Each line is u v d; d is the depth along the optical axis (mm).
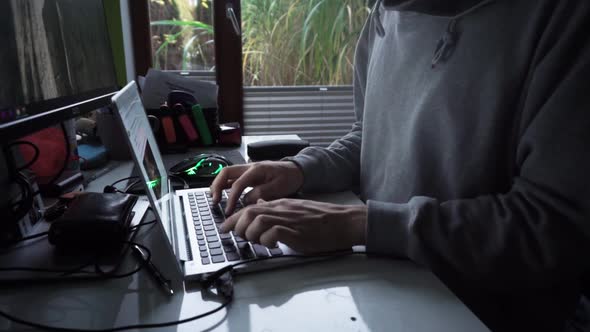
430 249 499
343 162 872
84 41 757
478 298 604
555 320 609
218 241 560
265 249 537
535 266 468
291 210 569
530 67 550
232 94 1903
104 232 536
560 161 466
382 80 826
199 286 473
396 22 812
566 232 455
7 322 406
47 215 636
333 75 2031
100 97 770
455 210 517
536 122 496
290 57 1958
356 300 446
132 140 462
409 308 434
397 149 755
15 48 492
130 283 481
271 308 430
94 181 870
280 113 2021
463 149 621
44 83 566
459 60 635
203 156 976
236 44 1831
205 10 1829
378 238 530
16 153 613
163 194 598
